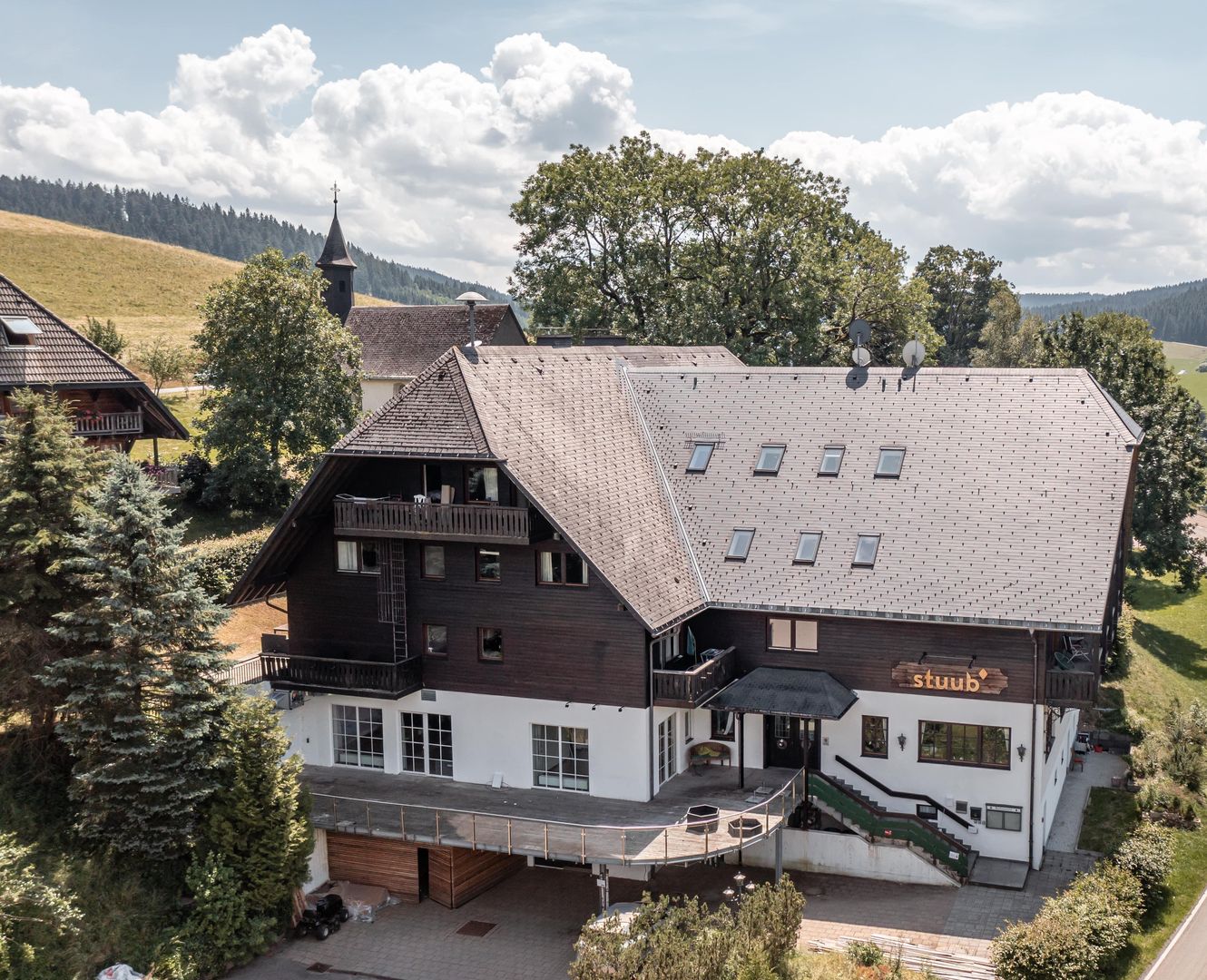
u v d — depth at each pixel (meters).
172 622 32.06
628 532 35.94
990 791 34.59
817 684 35.06
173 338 129.38
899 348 78.12
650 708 34.53
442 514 34.59
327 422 62.03
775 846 34.72
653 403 42.53
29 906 28.09
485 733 36.53
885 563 35.41
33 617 32.50
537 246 74.88
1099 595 32.72
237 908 30.94
